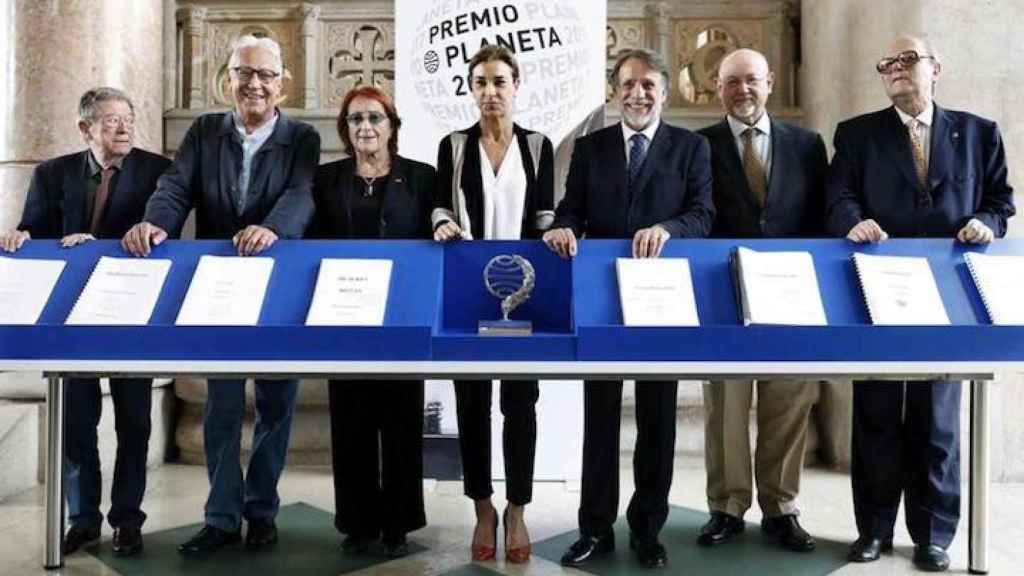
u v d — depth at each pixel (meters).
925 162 2.91
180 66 5.33
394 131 2.96
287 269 2.41
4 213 4.25
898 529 3.40
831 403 4.57
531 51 4.05
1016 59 4.13
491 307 2.49
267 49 2.92
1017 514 3.54
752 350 2.14
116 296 2.35
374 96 2.89
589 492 2.97
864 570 2.89
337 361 2.17
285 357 2.17
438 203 2.92
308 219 2.84
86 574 2.83
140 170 3.13
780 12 5.23
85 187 3.11
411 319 2.28
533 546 3.16
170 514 3.63
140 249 2.47
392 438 3.00
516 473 2.92
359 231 2.91
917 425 2.97
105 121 3.03
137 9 4.57
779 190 2.99
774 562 2.96
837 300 2.30
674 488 4.08
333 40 5.26
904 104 2.91
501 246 2.53
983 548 2.79
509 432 2.92
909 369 2.14
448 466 4.25
